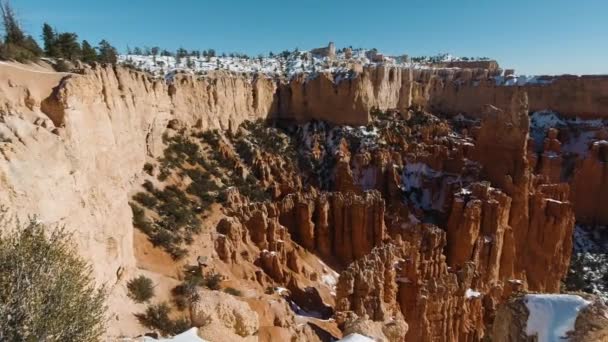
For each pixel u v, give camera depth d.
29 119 21.38
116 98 39.41
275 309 31.55
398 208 59.75
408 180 67.19
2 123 18.83
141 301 28.20
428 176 65.00
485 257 49.81
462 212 51.53
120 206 29.84
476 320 41.06
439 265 46.44
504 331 19.62
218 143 64.12
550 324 17.75
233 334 17.47
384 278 38.81
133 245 35.44
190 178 52.69
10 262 11.29
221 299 18.83
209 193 51.75
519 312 19.02
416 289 40.16
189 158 56.59
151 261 35.44
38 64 33.84
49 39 48.62
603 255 65.81
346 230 52.09
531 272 55.06
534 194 55.34
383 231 51.97
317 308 40.81
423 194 63.78
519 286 44.66
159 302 29.48
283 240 48.56
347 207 51.97
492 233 49.97
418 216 59.47
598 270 62.31
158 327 26.55
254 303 30.94
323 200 52.28
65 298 11.80
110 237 26.44
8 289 11.03
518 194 54.12
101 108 29.64
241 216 48.34
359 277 35.72
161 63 103.12
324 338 30.66
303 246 51.94
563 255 55.41
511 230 51.94
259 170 64.56
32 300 11.00
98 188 25.92
